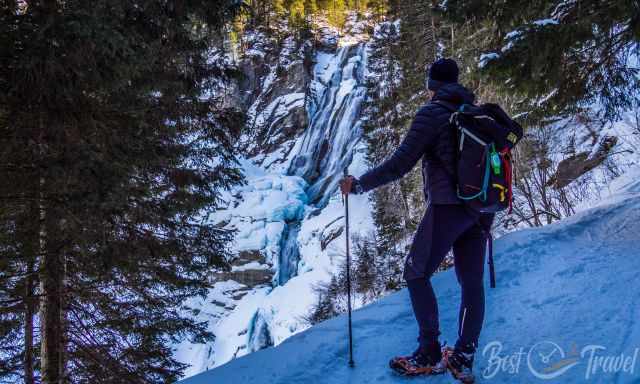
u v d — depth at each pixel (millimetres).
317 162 34312
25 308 6207
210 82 7695
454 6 6859
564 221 4723
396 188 17438
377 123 19734
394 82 19578
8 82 4594
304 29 40062
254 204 28750
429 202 2395
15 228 5609
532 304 3201
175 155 7453
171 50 6141
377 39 22203
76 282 6832
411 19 16953
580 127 12016
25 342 6551
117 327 7477
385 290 15562
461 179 2264
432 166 2381
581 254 3867
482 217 2480
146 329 7973
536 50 5695
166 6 5551
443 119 2344
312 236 27109
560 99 6582
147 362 8094
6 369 6559
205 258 8602
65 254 6168
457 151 2307
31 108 4938
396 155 2352
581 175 10781
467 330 2369
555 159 11523
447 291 3729
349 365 2770
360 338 3104
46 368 6203
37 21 4301
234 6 6516
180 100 7355
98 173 5004
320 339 3172
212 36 6871
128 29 4820
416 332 3070
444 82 2535
